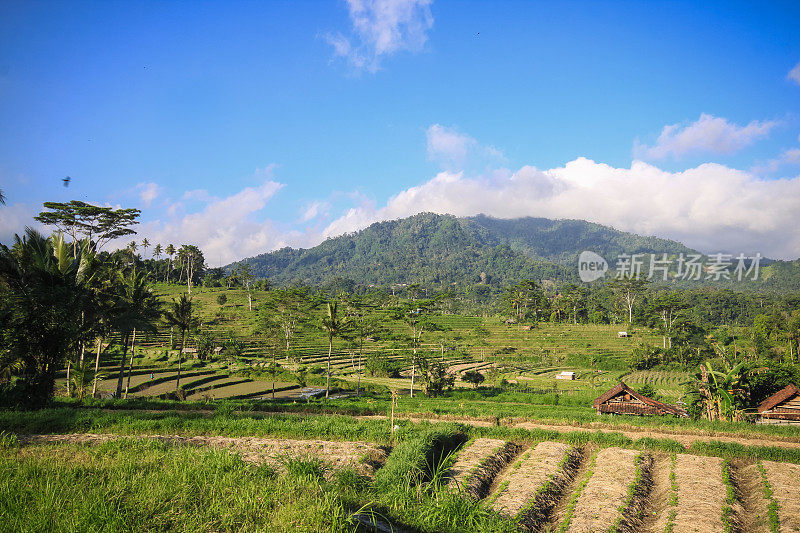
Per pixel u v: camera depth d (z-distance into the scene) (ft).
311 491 39.73
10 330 101.50
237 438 80.38
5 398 99.40
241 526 33.63
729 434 103.35
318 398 187.42
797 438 99.50
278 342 286.25
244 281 561.02
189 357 252.62
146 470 43.91
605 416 119.55
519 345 381.19
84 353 147.54
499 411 131.85
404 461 58.70
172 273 559.79
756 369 136.98
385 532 37.93
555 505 58.54
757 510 56.13
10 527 30.35
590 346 370.32
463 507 44.16
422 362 215.31
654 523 53.52
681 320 371.35
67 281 111.96
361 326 313.32
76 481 39.06
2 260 104.53
